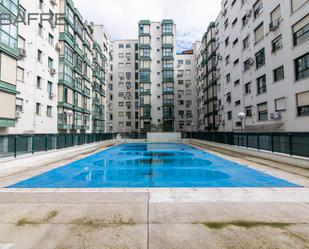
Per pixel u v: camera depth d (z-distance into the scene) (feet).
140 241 10.60
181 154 59.00
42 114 61.16
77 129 87.56
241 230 11.76
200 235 11.20
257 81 65.26
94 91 113.19
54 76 69.00
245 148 52.54
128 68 167.32
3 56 41.45
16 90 46.03
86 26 101.76
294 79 47.03
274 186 22.03
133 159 49.75
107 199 17.15
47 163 39.22
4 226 12.37
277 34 53.42
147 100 141.18
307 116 43.29
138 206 15.51
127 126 164.35
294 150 34.40
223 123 95.50
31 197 17.72
